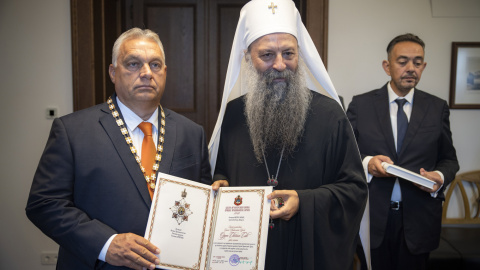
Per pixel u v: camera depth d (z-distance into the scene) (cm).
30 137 300
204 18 341
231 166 165
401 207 216
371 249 214
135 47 136
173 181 135
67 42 294
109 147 135
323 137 158
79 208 133
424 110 225
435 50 307
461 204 316
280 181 157
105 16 306
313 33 296
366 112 233
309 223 138
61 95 298
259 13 158
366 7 302
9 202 302
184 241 130
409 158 217
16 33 293
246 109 166
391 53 229
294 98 156
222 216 137
